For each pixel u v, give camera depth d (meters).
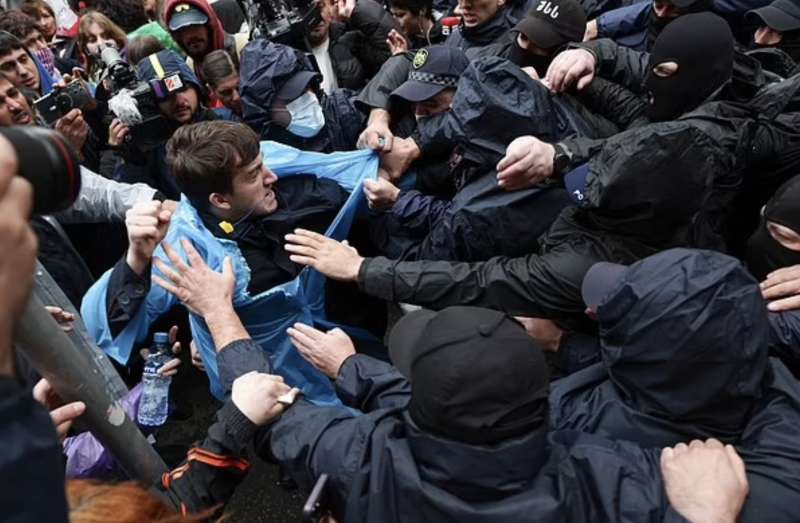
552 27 2.21
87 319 1.69
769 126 1.85
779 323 1.43
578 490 1.02
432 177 2.15
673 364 1.09
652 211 1.44
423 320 1.35
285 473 1.42
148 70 2.32
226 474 1.28
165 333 1.75
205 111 2.44
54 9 4.36
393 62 2.45
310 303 1.87
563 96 2.09
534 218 1.73
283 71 2.19
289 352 1.80
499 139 1.78
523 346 1.00
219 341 1.47
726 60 1.82
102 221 2.20
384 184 1.97
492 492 0.97
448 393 0.96
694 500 1.00
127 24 3.94
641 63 2.20
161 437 2.32
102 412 1.06
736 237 2.09
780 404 1.16
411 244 2.04
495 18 2.76
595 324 1.62
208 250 1.67
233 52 3.07
